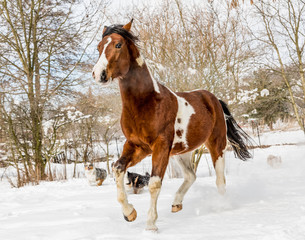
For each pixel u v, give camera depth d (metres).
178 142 3.91
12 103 11.12
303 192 5.06
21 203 6.08
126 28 3.46
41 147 12.13
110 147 17.55
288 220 3.15
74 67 12.80
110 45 3.21
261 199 4.60
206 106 4.52
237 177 8.20
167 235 2.94
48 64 13.36
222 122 4.81
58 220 3.88
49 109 12.40
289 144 18.56
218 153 4.72
